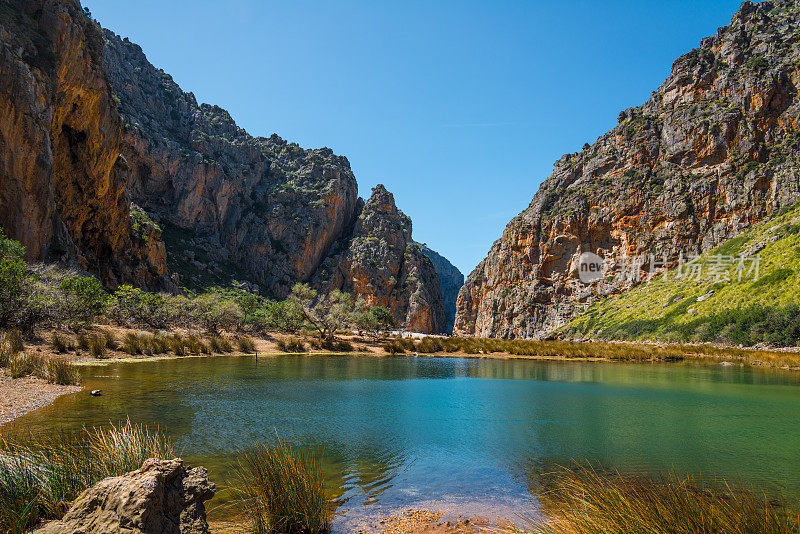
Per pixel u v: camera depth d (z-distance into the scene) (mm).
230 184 137375
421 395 17562
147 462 4566
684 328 58969
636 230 97125
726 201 85125
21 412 11133
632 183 100312
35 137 41781
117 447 5711
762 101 87125
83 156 54969
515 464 8781
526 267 117812
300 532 5586
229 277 119812
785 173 79188
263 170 155125
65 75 48938
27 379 15000
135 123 119500
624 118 117812
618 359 41094
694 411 14695
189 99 155750
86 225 58812
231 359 31016
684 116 98062
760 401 16766
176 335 34125
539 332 106250
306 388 18438
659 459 9156
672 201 91938
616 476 7957
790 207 74250
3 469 4836
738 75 93438
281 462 6246
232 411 12914
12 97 40188
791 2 99062
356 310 59344
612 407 15352
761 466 8609
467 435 11109
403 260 156375
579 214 107688
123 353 26719
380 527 5898
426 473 8180
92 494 4238
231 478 7246
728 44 99562
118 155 64062
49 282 29672
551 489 7402
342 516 6258
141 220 80250
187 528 4410
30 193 41406
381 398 16641
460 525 5910
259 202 146750
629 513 4637
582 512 5207
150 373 20469
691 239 87938
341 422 12203
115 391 14977
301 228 142875
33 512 4465
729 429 11977
